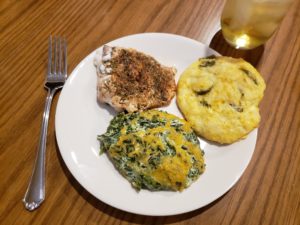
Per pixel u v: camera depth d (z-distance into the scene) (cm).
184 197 24
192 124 27
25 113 28
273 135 29
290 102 30
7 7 34
